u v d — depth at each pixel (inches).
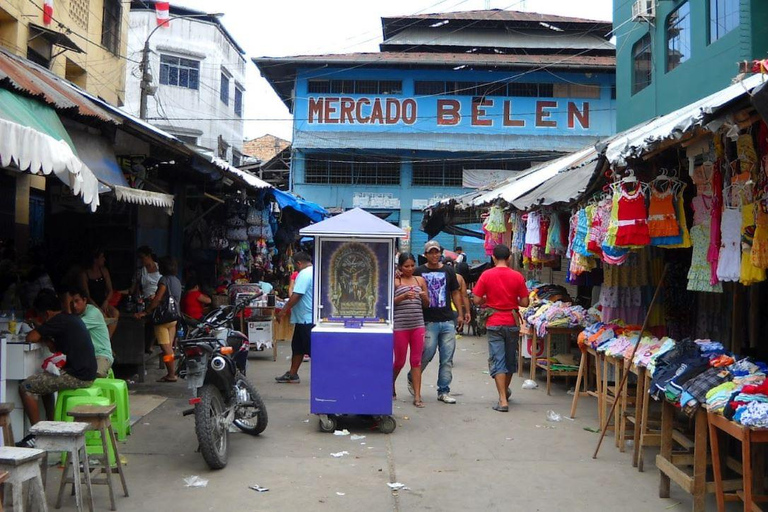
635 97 587.5
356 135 1096.8
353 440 248.8
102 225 406.0
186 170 414.6
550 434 260.8
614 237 221.3
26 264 338.0
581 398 329.7
